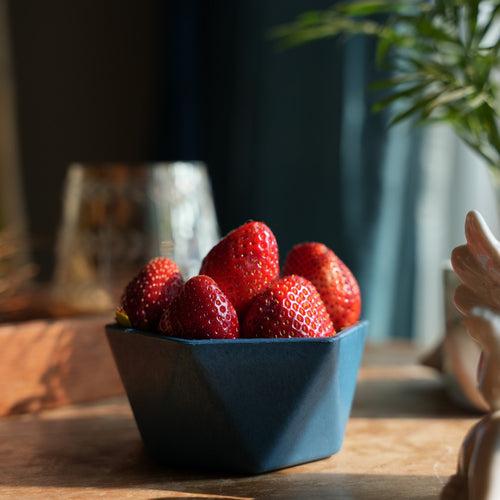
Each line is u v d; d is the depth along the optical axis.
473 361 0.65
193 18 1.41
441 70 0.70
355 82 1.18
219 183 1.40
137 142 1.61
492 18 0.67
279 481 0.53
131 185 0.77
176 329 0.53
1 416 0.66
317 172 1.23
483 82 0.67
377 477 0.54
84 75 1.59
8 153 1.50
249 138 1.35
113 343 0.56
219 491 0.52
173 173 0.78
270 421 0.53
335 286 0.58
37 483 0.54
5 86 1.48
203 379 0.52
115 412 0.67
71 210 0.79
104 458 0.57
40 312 0.73
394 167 1.13
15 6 1.49
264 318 0.54
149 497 0.51
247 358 0.52
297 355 0.52
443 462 0.56
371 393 0.71
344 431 0.58
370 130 1.15
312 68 1.24
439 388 0.72
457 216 1.15
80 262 0.78
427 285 1.17
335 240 1.21
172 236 0.77
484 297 0.47
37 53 1.52
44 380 0.67
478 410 0.66
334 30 0.81
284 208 1.28
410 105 1.11
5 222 1.49
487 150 1.04
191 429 0.54
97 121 1.60
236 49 1.36
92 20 1.59
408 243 1.15
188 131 1.42
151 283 0.56
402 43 0.74
